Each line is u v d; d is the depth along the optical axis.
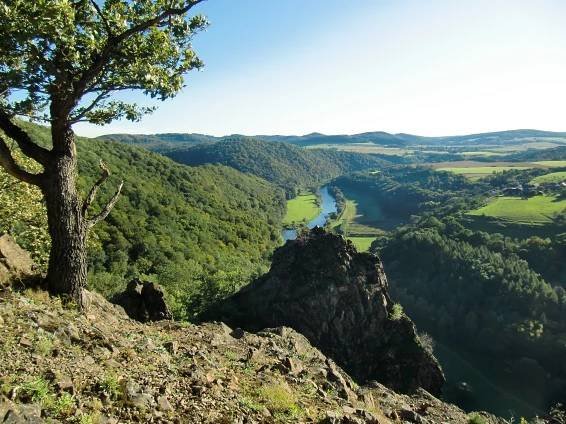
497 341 77.12
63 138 10.05
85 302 10.55
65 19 8.02
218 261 85.94
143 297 21.56
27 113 9.22
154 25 9.79
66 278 10.24
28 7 7.44
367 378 40.56
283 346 14.92
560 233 107.19
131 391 6.56
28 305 8.59
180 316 44.06
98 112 11.16
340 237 47.47
